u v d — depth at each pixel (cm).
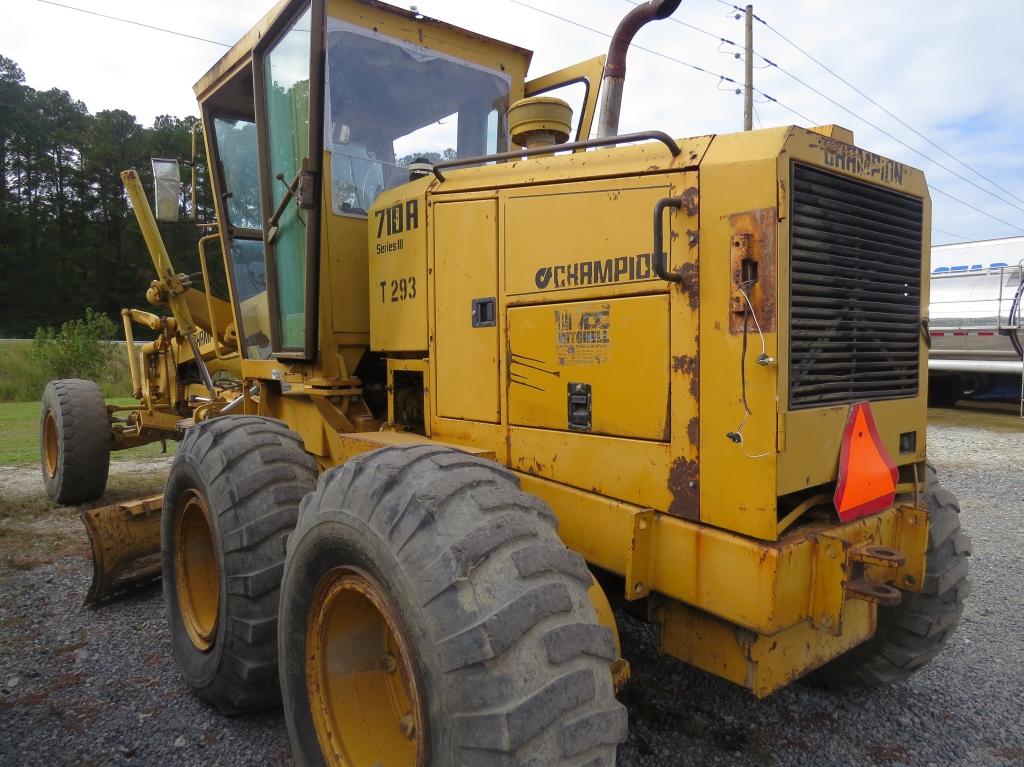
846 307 225
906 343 256
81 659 353
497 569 177
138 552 423
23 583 455
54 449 674
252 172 422
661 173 220
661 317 221
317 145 317
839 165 219
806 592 210
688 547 216
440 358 297
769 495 198
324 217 342
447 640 169
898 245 249
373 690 223
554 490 252
